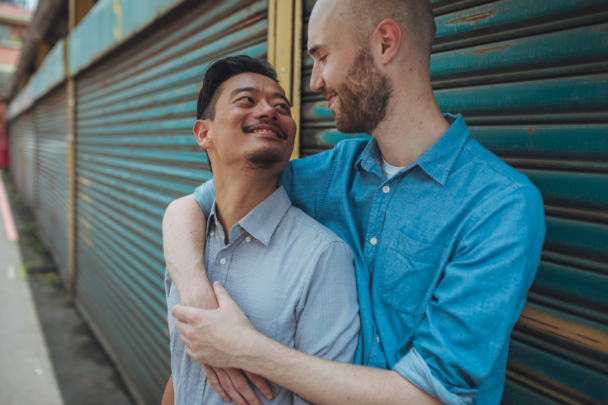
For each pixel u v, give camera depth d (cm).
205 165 262
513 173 81
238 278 106
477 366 72
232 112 99
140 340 361
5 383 383
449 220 85
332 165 119
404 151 95
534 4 102
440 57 125
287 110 106
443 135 90
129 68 387
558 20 99
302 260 99
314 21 92
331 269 96
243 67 107
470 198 83
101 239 484
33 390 373
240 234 108
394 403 75
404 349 88
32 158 1144
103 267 473
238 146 99
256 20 203
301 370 82
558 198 102
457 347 74
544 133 104
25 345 463
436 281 84
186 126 284
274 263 103
